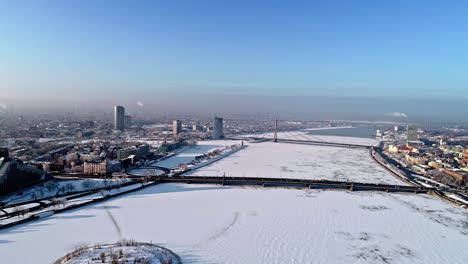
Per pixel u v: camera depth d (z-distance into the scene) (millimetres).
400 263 193875
